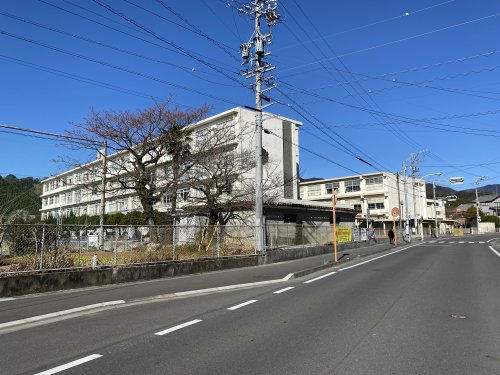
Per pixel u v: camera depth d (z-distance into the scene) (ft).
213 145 85.10
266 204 94.43
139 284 43.04
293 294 35.37
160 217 86.84
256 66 68.80
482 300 30.53
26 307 30.07
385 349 18.58
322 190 263.49
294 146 162.61
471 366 16.30
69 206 216.33
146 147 82.33
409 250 96.22
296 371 15.87
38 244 40.11
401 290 35.86
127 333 22.44
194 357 17.78
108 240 47.39
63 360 17.72
